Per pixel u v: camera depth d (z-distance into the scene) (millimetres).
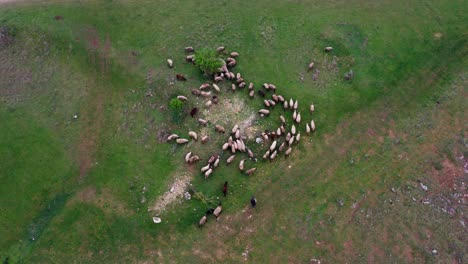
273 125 35375
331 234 29500
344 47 40750
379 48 40906
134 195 31828
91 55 40219
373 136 34844
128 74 38875
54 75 38812
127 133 35250
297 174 32750
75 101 37188
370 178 32281
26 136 34969
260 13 44156
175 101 35250
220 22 43250
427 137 34500
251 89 37219
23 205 31531
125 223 30500
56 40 41000
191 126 35125
